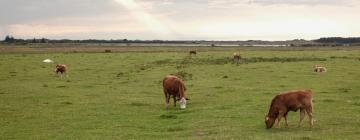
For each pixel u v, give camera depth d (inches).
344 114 980.6
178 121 960.3
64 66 2064.5
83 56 3376.0
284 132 802.8
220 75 1939.0
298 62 2576.3
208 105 1170.0
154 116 1034.1
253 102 1181.1
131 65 2532.0
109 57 3240.7
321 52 3890.3
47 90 1536.7
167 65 2498.8
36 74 2094.0
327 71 2055.9
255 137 758.5
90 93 1459.2
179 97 1149.7
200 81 1738.4
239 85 1588.3
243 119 953.5
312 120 847.7
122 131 864.9
